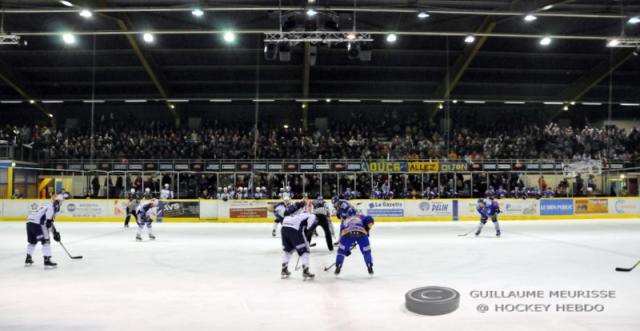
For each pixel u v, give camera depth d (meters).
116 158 25.23
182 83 30.06
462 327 4.80
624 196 24.06
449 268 8.55
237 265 9.03
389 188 23.12
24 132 28.89
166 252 11.02
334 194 22.69
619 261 9.34
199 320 5.09
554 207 22.70
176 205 21.61
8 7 18.81
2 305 5.79
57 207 8.90
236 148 26.38
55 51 26.06
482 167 23.19
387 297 6.16
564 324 4.91
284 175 24.22
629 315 5.24
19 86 28.42
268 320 5.08
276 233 16.14
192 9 16.39
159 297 6.21
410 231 16.77
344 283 7.14
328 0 19.03
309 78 29.53
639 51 18.17
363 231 7.82
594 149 27.44
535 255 10.27
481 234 15.50
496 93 31.78
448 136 27.08
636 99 32.25
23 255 10.35
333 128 30.62
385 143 28.47
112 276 7.82
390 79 29.88
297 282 7.23
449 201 22.19
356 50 17.17
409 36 24.83
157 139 26.67
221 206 21.62
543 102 31.56
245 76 29.27
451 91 31.55
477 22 22.28
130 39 22.98
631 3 19.30
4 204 21.89
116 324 4.95
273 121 32.78
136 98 31.44
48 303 5.88
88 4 18.23
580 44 25.72
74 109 33.03
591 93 31.77
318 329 4.75
